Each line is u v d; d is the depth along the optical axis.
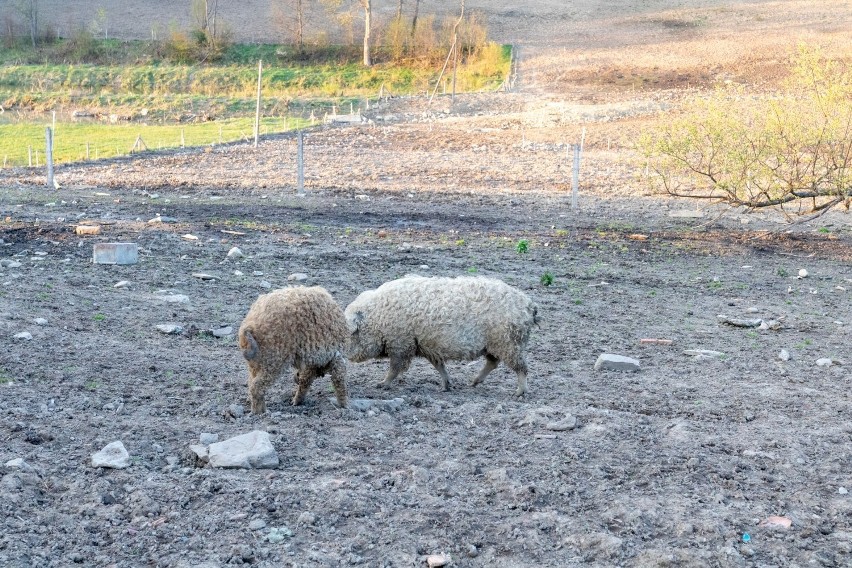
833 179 21.08
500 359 9.63
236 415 8.08
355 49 75.00
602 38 73.94
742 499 6.49
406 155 38.34
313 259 17.34
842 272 18.84
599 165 35.44
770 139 21.53
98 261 15.27
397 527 5.83
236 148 39.75
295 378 9.18
